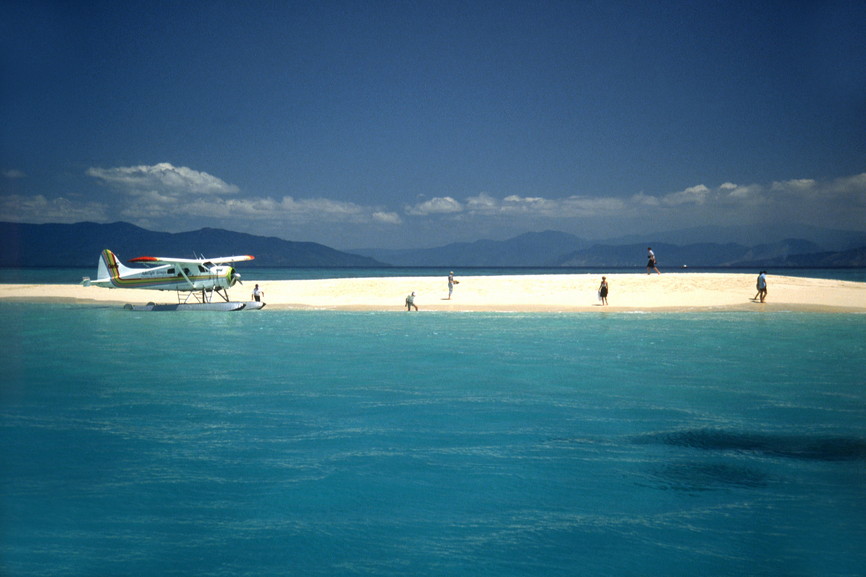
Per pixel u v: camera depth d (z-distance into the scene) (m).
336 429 11.51
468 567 6.54
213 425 11.70
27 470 9.17
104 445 10.46
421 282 48.97
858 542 7.08
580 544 7.09
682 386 15.11
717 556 6.79
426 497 8.39
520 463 9.69
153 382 15.64
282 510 7.92
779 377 16.20
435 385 15.33
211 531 7.34
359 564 6.59
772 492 8.62
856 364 17.92
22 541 6.96
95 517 7.64
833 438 10.98
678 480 8.98
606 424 11.90
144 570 6.37
